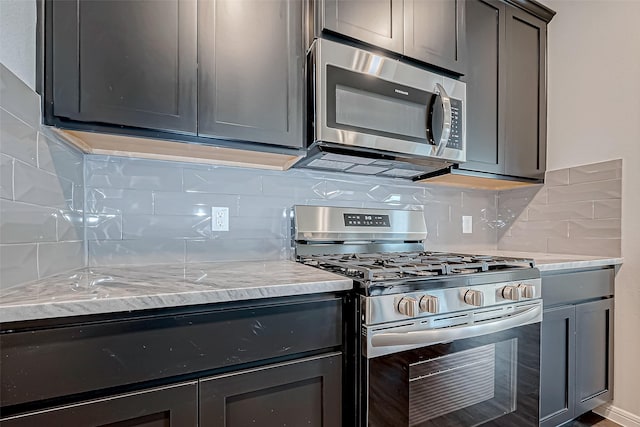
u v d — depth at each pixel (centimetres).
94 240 125
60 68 92
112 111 97
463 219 217
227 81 113
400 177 189
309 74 128
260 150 124
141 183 133
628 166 167
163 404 76
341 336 98
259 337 87
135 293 76
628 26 168
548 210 201
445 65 150
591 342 162
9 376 64
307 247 157
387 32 137
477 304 110
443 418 110
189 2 109
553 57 199
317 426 94
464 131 154
